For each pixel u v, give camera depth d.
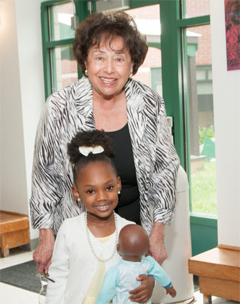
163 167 2.04
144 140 1.98
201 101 4.18
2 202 5.43
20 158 5.17
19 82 5.11
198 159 4.25
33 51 5.23
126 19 1.90
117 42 1.85
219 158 3.52
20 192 5.20
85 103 1.98
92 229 1.90
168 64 4.29
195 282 3.91
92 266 1.87
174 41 4.21
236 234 3.48
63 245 1.89
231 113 3.44
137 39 1.90
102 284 1.84
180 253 3.39
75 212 1.99
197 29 4.13
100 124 2.00
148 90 2.05
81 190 1.85
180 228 3.39
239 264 3.06
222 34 3.43
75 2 4.98
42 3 5.23
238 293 3.05
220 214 3.55
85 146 1.86
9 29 5.14
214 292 3.16
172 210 2.05
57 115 1.95
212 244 4.09
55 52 5.30
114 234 1.92
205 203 4.23
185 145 4.31
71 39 5.06
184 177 3.45
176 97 4.25
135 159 1.98
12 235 4.92
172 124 4.29
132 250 1.83
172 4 4.19
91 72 1.89
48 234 1.98
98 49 1.87
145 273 1.87
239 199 3.45
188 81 4.25
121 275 1.83
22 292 3.81
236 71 3.39
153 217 2.04
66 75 5.27
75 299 1.87
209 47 4.08
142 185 2.01
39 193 1.99
